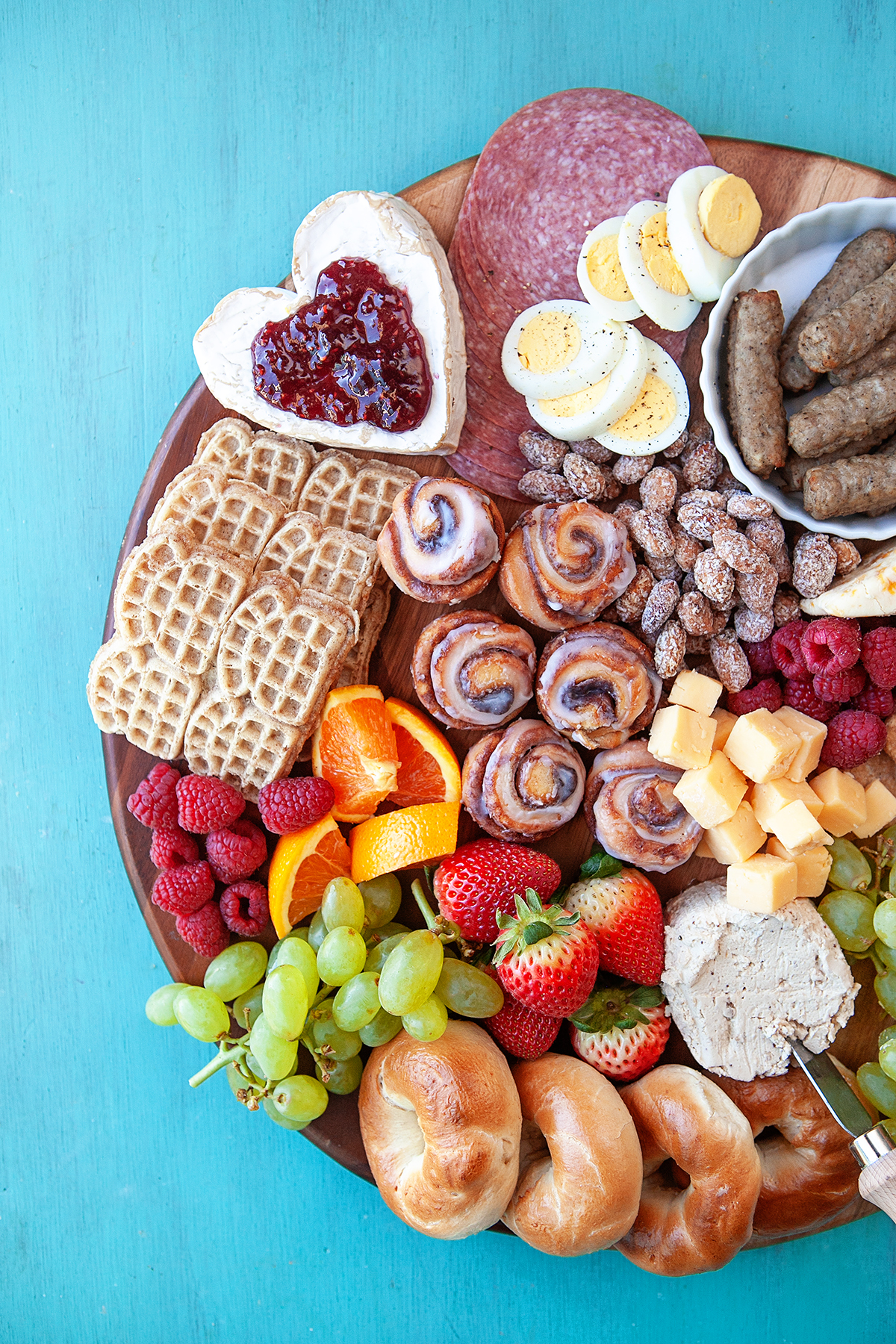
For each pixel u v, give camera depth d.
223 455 0.56
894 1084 0.54
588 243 0.53
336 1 0.61
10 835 0.64
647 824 0.55
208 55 0.62
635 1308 0.61
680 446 0.55
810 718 0.55
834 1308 0.60
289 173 0.62
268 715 0.55
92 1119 0.64
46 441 0.64
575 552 0.53
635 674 0.54
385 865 0.54
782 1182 0.55
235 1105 0.63
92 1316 0.64
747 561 0.52
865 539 0.55
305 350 0.54
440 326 0.53
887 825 0.56
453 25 0.61
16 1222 0.65
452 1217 0.51
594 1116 0.52
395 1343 0.62
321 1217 0.63
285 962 0.54
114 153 0.63
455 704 0.55
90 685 0.56
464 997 0.53
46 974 0.64
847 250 0.53
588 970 0.51
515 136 0.54
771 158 0.55
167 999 0.57
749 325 0.52
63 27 0.63
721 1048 0.55
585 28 0.60
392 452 0.56
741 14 0.59
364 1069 0.56
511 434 0.56
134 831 0.57
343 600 0.55
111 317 0.63
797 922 0.54
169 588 0.54
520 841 0.56
